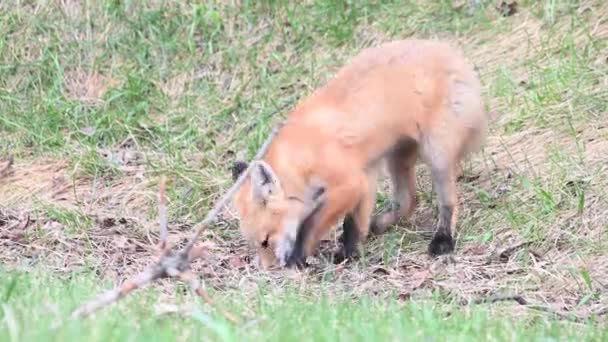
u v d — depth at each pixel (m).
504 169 13.51
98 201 14.30
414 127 11.92
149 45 17.39
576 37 15.70
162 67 17.14
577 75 14.73
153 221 13.53
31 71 17.22
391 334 7.15
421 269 11.70
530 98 14.61
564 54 15.47
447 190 12.12
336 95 11.79
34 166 15.27
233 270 11.45
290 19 17.48
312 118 11.62
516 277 11.23
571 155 13.29
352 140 11.58
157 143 15.80
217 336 6.86
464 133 12.11
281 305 8.98
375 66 11.87
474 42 16.47
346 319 8.17
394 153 12.58
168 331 6.59
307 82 16.36
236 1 17.95
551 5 16.36
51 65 17.19
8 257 11.62
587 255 11.52
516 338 7.75
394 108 11.73
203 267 11.52
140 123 16.11
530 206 12.64
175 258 8.00
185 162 15.11
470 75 12.19
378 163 12.05
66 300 7.89
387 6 17.50
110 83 17.02
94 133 15.97
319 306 9.04
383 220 12.84
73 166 15.09
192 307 7.96
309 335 7.07
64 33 17.67
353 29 17.23
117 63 17.31
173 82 16.95
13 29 17.75
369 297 10.34
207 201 13.92
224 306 8.81
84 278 10.14
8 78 17.17
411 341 7.03
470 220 12.79
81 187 14.69
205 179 14.48
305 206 11.41
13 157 15.56
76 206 14.00
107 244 12.32
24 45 17.53
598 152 13.19
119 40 17.52
